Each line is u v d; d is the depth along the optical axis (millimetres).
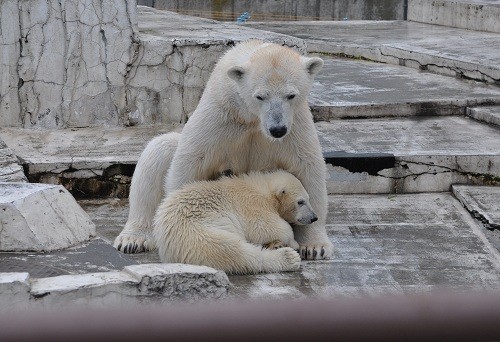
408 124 14211
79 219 8961
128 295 7051
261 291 8227
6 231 8297
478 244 10078
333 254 9500
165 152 9438
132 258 9234
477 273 9141
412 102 14719
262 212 8883
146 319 2793
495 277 9023
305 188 9344
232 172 9352
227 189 8852
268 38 13984
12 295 6738
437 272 9117
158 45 13375
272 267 8766
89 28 13188
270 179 9125
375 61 19766
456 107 14875
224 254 8484
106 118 13531
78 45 13203
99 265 8086
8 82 13094
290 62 8734
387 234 10375
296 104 8766
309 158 9141
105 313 2832
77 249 8523
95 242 8789
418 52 18594
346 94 15516
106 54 13312
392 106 14625
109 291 7004
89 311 2979
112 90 13438
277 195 9000
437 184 12023
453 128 13906
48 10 13000
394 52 19234
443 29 23172
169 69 13500
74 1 13062
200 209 8633
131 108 13539
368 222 10844
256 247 8750
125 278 7168
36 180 11555
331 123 14258
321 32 22891
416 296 2916
